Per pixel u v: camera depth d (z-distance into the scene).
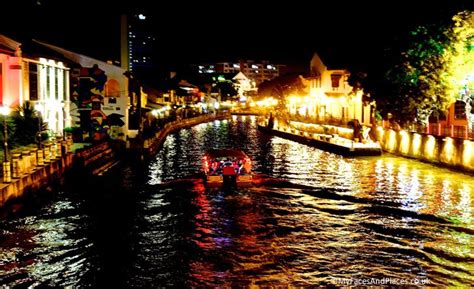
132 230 20.94
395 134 42.72
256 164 38.84
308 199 26.12
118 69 45.03
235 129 80.62
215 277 16.17
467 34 36.47
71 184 30.16
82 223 21.91
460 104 43.91
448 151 34.59
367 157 41.72
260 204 25.11
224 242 19.42
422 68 38.00
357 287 15.41
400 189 28.42
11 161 23.27
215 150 31.55
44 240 19.66
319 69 77.50
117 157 40.28
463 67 37.09
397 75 38.97
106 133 45.09
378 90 42.28
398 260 17.53
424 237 19.92
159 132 57.12
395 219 22.39
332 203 25.30
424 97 38.84
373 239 19.70
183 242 19.39
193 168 37.06
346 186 29.42
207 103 137.38
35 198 24.69
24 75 32.78
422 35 37.34
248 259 17.66
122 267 16.98
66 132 40.34
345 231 20.73
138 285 15.62
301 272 16.53
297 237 19.97
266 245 19.06
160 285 15.61
